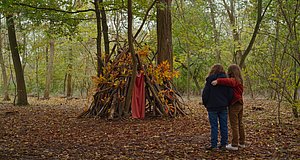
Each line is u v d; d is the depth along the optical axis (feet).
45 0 42.93
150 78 39.55
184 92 108.47
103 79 39.11
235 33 68.54
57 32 50.11
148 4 45.68
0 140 26.17
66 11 42.52
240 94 20.65
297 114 34.99
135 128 31.42
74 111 50.11
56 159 19.60
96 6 42.04
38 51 96.22
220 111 20.52
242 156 19.31
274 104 56.70
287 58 37.32
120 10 47.67
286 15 35.04
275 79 30.76
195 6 77.61
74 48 105.70
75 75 108.17
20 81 61.21
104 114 38.73
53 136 27.86
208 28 79.56
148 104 40.04
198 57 88.43
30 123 35.96
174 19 74.08
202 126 31.65
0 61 83.92
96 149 22.48
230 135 26.78
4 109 52.85
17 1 42.83
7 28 57.98
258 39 62.64
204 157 19.34
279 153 19.90
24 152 21.53
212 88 20.43
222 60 92.22
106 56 40.91
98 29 42.22
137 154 20.68
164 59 42.32
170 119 37.32
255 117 37.45
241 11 64.39
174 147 22.47
